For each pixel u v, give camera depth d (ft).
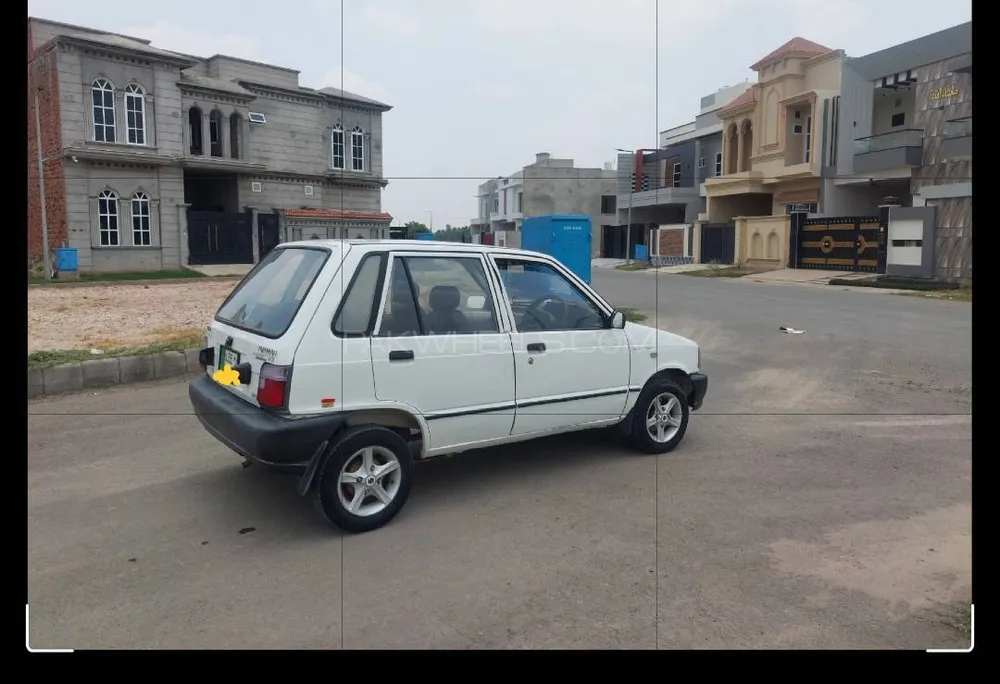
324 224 104.53
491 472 17.33
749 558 12.80
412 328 14.58
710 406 24.07
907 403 24.31
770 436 20.47
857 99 88.02
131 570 12.33
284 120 104.63
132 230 88.12
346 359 13.53
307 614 10.96
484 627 10.63
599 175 173.27
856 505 15.24
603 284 76.33
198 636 10.39
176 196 91.30
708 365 31.27
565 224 44.01
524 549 13.14
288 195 105.09
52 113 82.99
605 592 11.62
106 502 15.31
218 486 16.30
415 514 14.74
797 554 12.96
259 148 102.37
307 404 13.15
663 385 18.65
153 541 13.44
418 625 10.67
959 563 12.59
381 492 14.10
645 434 18.42
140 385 26.61
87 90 82.64
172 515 14.67
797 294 63.26
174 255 91.76
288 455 12.94
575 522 14.34
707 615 10.97
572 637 10.39
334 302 13.66
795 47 98.07
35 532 13.78
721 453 18.84
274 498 15.60
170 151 90.17
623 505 15.23
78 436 19.98
